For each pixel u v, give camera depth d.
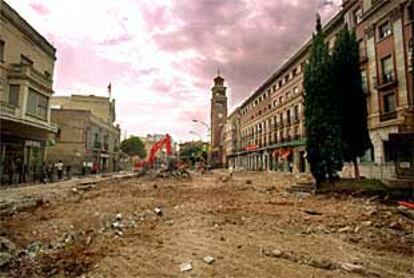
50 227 8.95
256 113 65.56
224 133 95.62
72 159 42.12
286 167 47.69
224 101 98.06
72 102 56.44
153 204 13.80
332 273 5.52
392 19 23.70
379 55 25.30
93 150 47.22
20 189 18.80
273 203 14.30
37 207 12.52
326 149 18.39
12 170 23.38
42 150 29.50
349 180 18.94
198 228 9.11
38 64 28.17
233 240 7.74
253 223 9.80
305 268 5.76
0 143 20.92
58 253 6.51
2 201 13.02
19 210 11.68
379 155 24.61
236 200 15.52
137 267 5.77
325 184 18.27
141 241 7.61
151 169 42.44
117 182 27.25
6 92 23.05
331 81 19.11
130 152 97.06
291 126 46.03
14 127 23.47
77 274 5.41
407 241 7.67
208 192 19.42
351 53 19.89
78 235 8.19
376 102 25.44
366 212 11.30
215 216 11.05
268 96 57.69
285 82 49.19
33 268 5.64
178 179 32.97
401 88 22.62
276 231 8.74
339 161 18.27
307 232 8.58
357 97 19.45
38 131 27.44
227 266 5.84
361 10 28.30
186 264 5.89
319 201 14.74
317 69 19.33
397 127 22.41
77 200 14.66
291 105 46.00
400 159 16.73
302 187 19.77
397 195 14.14
